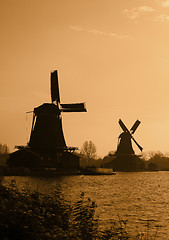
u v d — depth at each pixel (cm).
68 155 10788
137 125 14762
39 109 10375
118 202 4344
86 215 1539
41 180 6981
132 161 14638
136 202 4412
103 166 14838
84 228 1459
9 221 1220
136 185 7488
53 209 1531
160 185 7644
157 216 3309
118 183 7838
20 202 1385
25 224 1245
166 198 4969
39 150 10269
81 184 6931
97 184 7250
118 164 14638
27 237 1223
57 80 10344
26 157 9988
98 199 4591
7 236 1193
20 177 7662
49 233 1295
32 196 1587
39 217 1352
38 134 10344
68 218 1510
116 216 3219
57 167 10275
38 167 9894
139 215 3347
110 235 1505
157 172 15312
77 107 10494
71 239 1352
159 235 2480
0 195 1423
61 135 10625
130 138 14688
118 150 14700
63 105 10569
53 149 10300
